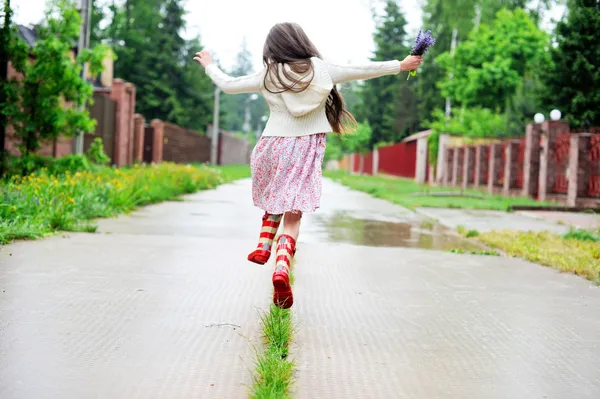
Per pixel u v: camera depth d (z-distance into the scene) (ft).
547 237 28.40
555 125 63.41
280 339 10.66
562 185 62.08
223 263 18.78
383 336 11.58
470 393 8.80
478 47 107.55
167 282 15.58
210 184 67.36
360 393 8.68
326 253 22.21
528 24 104.63
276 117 11.51
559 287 17.02
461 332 12.03
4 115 40.88
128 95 83.20
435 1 148.15
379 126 189.26
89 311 12.41
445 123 118.52
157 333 11.15
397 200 53.67
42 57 41.01
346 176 151.74
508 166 74.84
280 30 11.44
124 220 30.12
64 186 31.17
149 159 105.50
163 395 8.31
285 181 11.30
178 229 27.45
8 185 27.55
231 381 8.90
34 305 12.64
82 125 43.37
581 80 71.67
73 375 8.90
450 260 21.58
